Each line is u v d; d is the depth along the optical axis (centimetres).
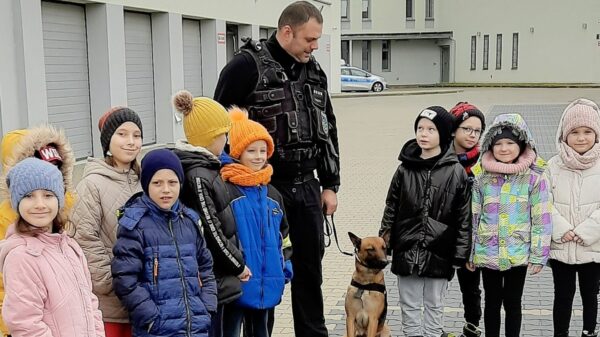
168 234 345
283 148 430
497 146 451
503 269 452
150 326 332
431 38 4925
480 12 4666
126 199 362
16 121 1165
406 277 463
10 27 1145
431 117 454
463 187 454
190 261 347
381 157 1430
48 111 1281
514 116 453
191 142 396
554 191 468
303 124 432
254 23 2216
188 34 1848
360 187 1123
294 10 426
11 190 305
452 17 4828
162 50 1644
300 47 429
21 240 303
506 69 4575
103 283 349
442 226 452
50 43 1280
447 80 4959
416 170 461
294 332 491
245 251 396
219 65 1941
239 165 398
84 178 364
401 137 1753
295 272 450
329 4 3231
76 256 320
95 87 1405
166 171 344
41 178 304
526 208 453
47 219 307
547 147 1457
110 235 357
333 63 3484
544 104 2678
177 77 1678
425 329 466
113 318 355
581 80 4253
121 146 363
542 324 518
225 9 1980
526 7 4425
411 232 458
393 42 5009
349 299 448
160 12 1625
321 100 448
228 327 411
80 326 307
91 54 1398
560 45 4306
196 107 392
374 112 2498
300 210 441
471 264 462
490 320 463
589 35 4184
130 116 369
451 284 612
